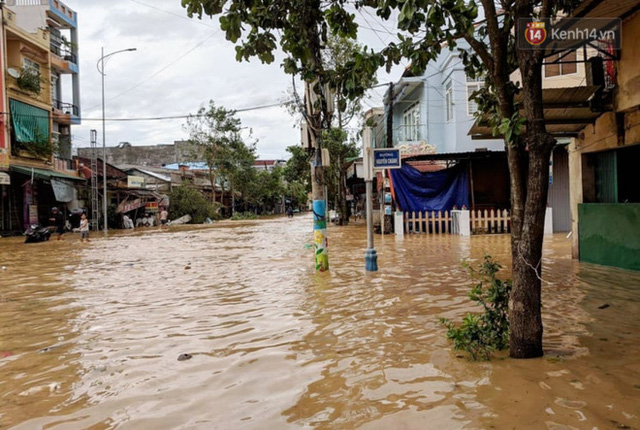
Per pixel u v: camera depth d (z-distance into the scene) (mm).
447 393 3369
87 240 22453
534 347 4023
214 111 51594
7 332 5590
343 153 29984
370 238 9531
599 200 9859
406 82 24188
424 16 3791
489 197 19234
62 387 3793
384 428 2902
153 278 9695
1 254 16078
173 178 51094
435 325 5227
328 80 5430
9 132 26453
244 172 56438
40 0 32500
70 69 34656
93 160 34375
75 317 6301
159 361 4367
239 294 7547
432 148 23234
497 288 4395
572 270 8828
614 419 2904
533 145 3830
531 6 4160
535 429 2807
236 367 4125
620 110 7953
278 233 24703
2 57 25984
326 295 7152
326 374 3867
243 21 4898
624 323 5145
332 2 5551
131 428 3033
